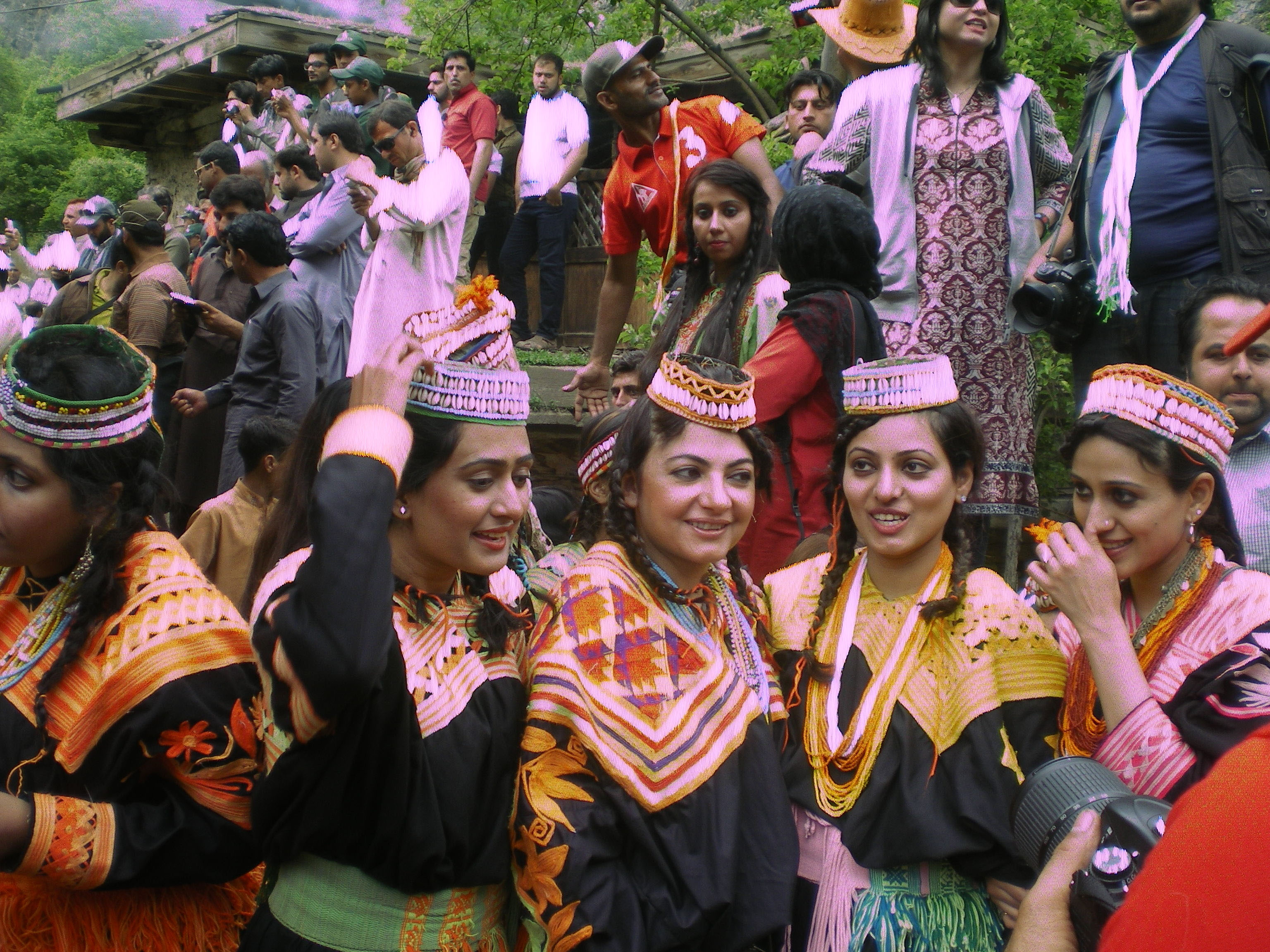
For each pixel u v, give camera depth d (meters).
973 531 3.46
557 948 1.83
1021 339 4.09
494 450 1.83
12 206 28.16
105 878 1.79
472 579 2.00
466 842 1.82
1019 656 2.15
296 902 1.82
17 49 31.22
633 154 4.48
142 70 12.38
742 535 2.15
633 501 2.15
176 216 13.50
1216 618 2.10
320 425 1.99
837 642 2.28
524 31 8.84
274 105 8.12
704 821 1.94
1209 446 2.11
